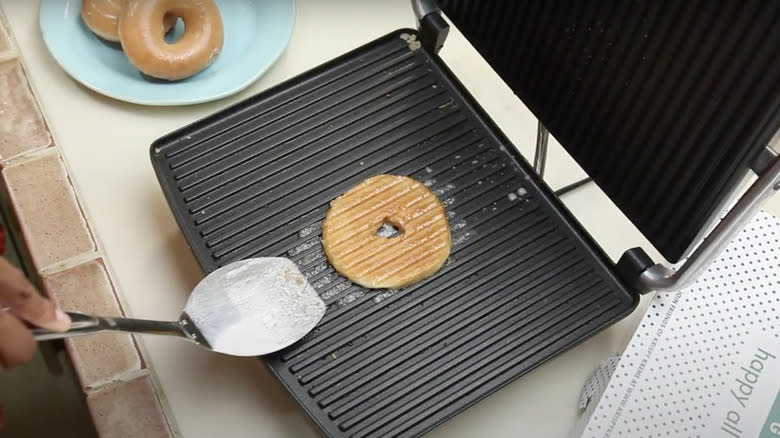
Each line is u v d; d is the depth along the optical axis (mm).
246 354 912
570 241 981
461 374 925
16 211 1031
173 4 1093
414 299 952
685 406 913
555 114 980
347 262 955
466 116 1024
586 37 905
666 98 868
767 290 946
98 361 982
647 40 859
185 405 989
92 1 1102
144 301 1028
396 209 977
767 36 783
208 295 924
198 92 1091
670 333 936
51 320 757
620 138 926
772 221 969
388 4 1178
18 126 1069
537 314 950
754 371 922
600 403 917
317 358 926
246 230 969
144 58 1073
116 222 1055
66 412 1102
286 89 1024
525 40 963
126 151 1086
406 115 1021
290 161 996
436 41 1030
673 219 919
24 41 1133
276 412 992
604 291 963
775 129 808
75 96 1107
